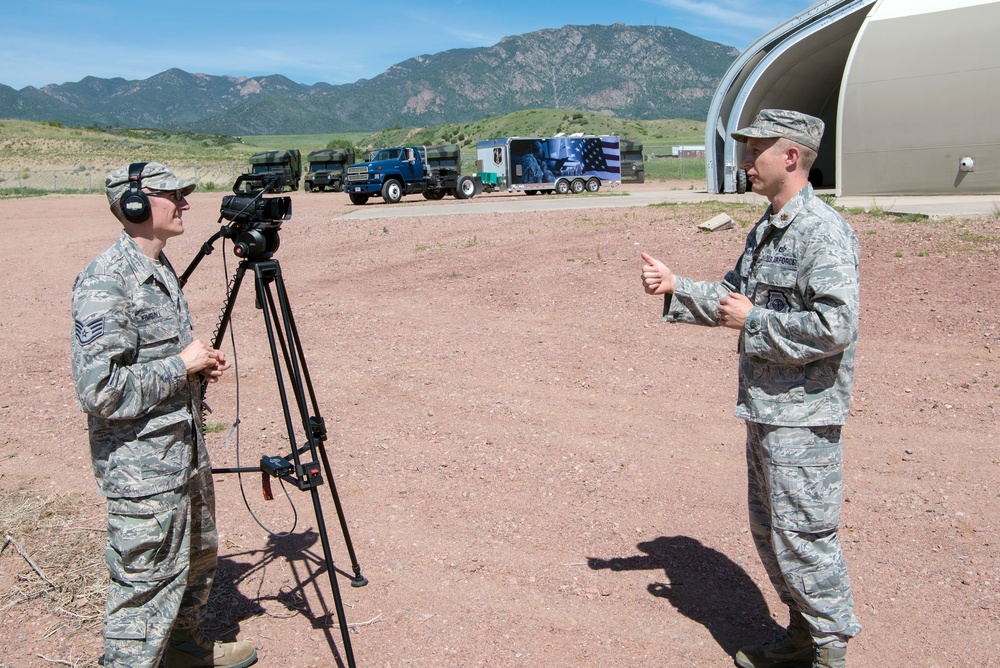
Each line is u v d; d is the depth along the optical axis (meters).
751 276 3.21
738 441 5.82
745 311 3.04
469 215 19.95
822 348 2.86
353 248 15.48
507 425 6.23
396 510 4.91
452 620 3.79
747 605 3.89
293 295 11.52
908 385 6.81
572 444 5.83
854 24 24.28
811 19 23.48
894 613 3.78
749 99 26.11
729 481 5.19
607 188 35.16
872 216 13.41
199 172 62.84
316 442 3.76
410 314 9.94
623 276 10.88
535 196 31.30
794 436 3.01
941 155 19.34
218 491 5.26
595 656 3.52
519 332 8.84
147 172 2.99
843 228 2.96
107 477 2.95
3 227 23.56
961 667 3.40
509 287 10.88
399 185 30.33
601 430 6.10
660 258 11.67
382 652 3.57
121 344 2.85
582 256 12.24
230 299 3.55
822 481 3.01
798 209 3.03
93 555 4.44
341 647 3.61
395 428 6.25
